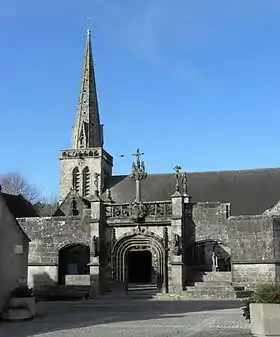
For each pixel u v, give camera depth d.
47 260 39.84
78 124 71.56
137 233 38.31
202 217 37.72
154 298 34.69
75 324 19.25
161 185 59.84
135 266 56.47
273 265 35.62
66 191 66.44
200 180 58.47
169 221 37.72
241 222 36.84
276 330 13.74
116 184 63.47
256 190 55.72
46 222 40.34
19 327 18.42
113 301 33.00
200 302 30.78
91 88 73.12
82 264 49.22
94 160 66.25
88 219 39.56
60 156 67.25
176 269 36.44
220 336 15.39
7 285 22.58
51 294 36.34
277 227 36.16
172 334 16.02
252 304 14.31
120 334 16.11
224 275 37.72
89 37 75.31
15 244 24.27
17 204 53.69
